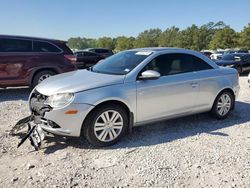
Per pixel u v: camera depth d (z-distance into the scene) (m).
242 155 4.53
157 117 5.35
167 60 5.54
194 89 5.75
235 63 16.03
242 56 16.56
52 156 4.41
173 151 4.63
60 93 4.55
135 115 5.06
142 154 4.50
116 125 4.87
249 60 16.52
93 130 4.65
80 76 5.20
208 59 6.20
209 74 6.01
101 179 3.76
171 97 5.43
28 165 4.07
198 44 93.50
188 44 96.25
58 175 3.84
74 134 4.57
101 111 4.67
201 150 4.69
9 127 5.72
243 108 7.54
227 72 6.36
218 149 4.74
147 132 5.49
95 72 5.47
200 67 5.98
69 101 4.49
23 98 8.56
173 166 4.12
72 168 4.03
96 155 4.46
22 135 5.25
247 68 16.44
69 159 4.31
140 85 5.03
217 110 6.28
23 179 3.74
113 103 4.82
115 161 4.25
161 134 5.40
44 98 4.71
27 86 9.52
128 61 5.47
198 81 5.80
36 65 9.12
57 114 4.48
